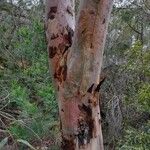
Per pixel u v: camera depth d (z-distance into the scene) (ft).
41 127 16.39
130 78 18.37
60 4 8.38
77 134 8.09
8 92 18.57
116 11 21.79
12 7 24.38
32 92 20.07
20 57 22.38
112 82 18.72
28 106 16.98
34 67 20.90
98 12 7.36
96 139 8.16
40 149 16.05
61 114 8.20
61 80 8.04
